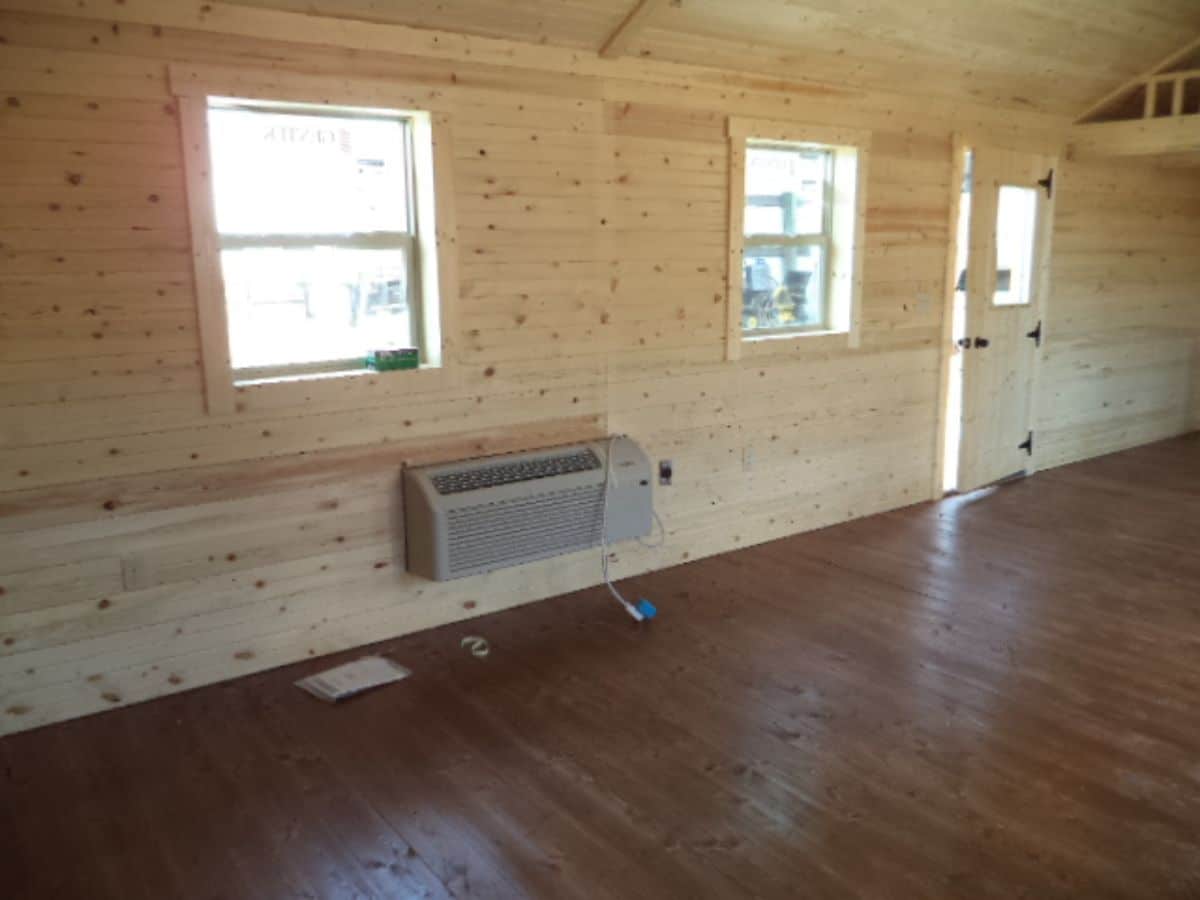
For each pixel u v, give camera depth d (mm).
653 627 3666
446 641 3555
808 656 3389
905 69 4559
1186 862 2223
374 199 3439
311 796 2529
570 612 3834
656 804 2482
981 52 4637
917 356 5195
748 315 4574
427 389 3514
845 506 5043
